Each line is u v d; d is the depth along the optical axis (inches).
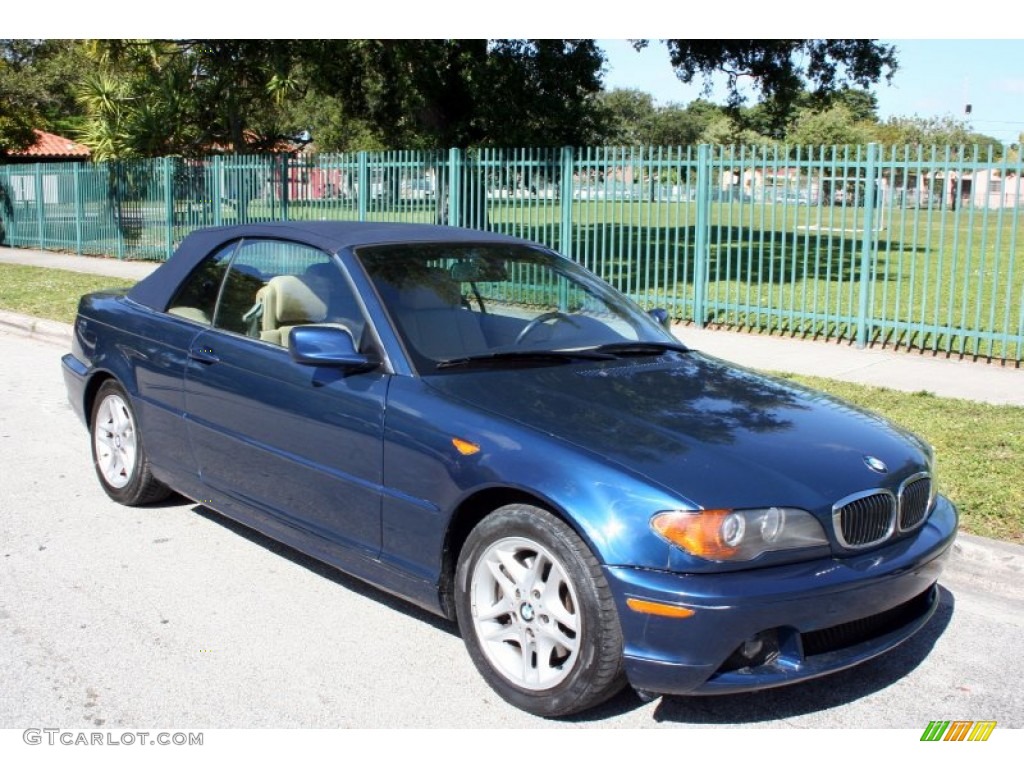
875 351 429.7
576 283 201.8
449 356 165.8
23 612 174.2
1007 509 215.0
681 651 128.4
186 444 201.9
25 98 1278.3
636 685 132.1
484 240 200.7
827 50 773.9
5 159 1321.4
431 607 157.5
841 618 135.3
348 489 164.7
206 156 873.5
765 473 137.3
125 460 227.3
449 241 194.7
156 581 188.4
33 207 981.8
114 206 873.5
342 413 164.7
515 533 140.9
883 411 311.0
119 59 826.8
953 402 324.2
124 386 218.2
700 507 129.3
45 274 729.6
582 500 133.7
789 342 453.7
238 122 876.6
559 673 137.8
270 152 933.2
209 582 188.2
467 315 176.4
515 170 556.7
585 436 142.6
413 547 155.8
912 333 430.6
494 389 157.6
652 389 164.9
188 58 861.8
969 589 192.1
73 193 920.9
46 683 150.1
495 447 144.2
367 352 167.0
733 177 478.9
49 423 309.3
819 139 1775.3
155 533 213.6
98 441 233.6
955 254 411.5
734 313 487.8
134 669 154.7
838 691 152.4
